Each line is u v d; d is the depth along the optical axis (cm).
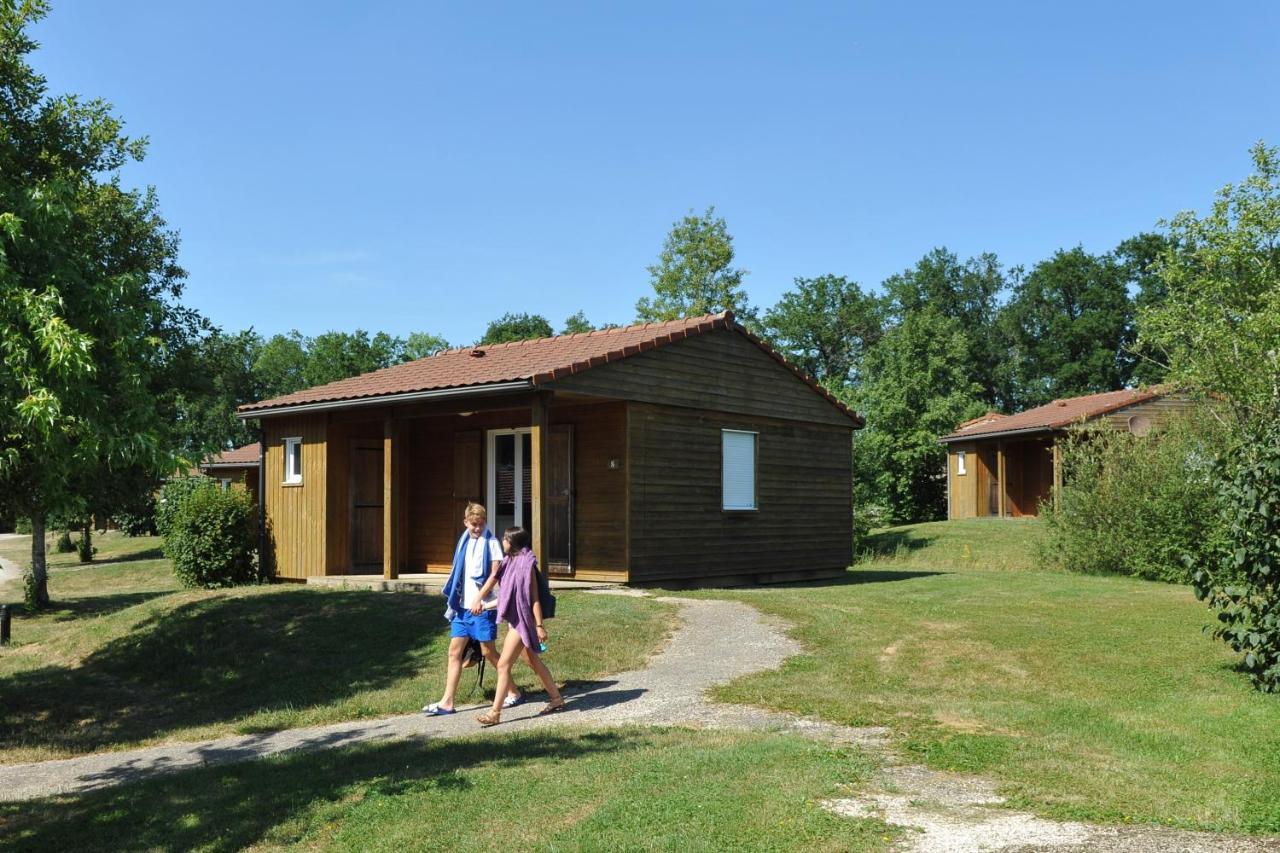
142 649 1424
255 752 920
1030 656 1077
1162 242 6788
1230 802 626
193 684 1267
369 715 1027
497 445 1861
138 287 1141
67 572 3712
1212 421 2223
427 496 1961
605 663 1134
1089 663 1047
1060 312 7312
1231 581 995
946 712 873
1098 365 6738
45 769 952
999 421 4153
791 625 1273
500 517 1845
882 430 4384
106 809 740
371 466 1959
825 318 7375
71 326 1044
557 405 1716
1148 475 2128
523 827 609
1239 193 2517
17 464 1025
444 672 1153
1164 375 2723
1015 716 850
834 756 730
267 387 7300
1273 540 935
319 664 1255
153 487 2788
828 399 2139
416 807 657
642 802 634
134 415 1072
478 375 1625
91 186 2275
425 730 918
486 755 778
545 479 1502
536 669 944
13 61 1975
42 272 1077
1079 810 613
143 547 4706
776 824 592
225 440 6138
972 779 682
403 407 1723
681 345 1769
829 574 2134
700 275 4400
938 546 3106
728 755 734
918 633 1203
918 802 634
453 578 1004
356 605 1488
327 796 702
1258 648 942
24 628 2259
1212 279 2495
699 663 1107
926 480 4572
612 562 1670
